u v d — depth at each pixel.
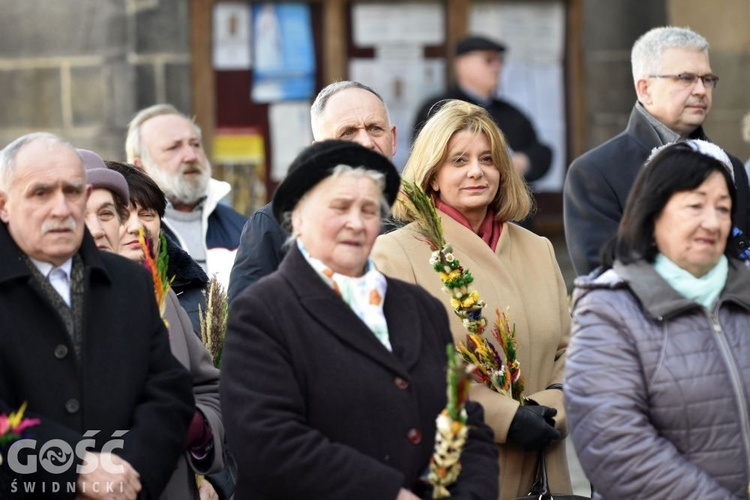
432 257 11.69
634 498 9.66
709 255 9.95
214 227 15.95
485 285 12.06
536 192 20.62
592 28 22.53
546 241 12.74
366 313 9.81
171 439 10.08
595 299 10.03
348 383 9.59
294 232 9.97
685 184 9.93
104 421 9.91
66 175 9.92
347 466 9.33
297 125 22.17
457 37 22.23
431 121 12.31
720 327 9.95
